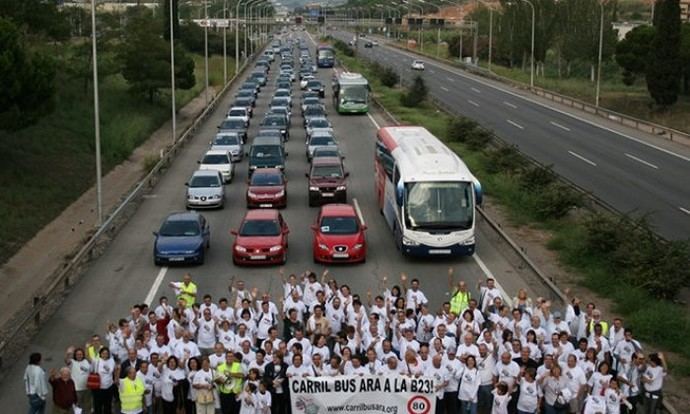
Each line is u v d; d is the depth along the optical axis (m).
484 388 16.41
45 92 39.25
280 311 22.89
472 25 131.62
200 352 17.95
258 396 15.41
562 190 34.53
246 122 55.47
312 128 52.81
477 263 27.97
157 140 59.19
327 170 36.56
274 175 36.56
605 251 27.77
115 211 33.12
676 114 70.62
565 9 100.44
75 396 15.66
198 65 108.44
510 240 28.62
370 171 44.00
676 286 24.20
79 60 64.12
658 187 39.25
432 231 27.64
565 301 21.55
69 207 38.44
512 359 16.22
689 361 20.23
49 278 27.77
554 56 126.00
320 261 27.56
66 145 47.94
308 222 33.31
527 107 72.56
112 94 68.44
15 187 38.28
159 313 18.75
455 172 28.28
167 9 84.50
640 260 25.20
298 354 15.81
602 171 43.16
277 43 175.38
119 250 29.42
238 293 19.67
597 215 29.42
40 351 20.39
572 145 51.78
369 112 69.25
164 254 27.16
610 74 106.88
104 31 74.38
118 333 17.41
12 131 38.50
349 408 15.25
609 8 99.94
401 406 15.27
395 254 28.95
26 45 52.03
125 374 16.03
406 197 27.97
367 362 16.31
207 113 65.94
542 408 15.77
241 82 94.25
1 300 25.84
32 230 33.56
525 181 37.62
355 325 18.05
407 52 147.50
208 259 28.45
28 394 15.98
